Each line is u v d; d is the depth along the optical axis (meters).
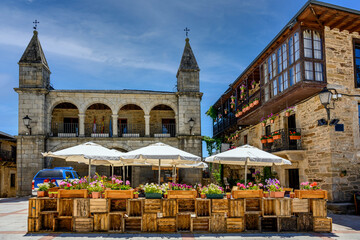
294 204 8.51
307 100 13.12
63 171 15.63
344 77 12.23
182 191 8.32
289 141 13.96
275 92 14.02
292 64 12.40
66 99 21.05
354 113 12.17
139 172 22.59
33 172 19.62
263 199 8.41
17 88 20.00
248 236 7.88
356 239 7.66
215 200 8.33
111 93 21.34
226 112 22.77
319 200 8.55
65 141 20.62
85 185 8.66
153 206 8.25
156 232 8.16
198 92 21.70
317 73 11.89
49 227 8.47
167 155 9.28
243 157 9.12
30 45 20.84
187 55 22.62
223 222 8.30
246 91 18.03
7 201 16.95
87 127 23.92
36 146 19.81
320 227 8.47
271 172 16.30
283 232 8.38
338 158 11.68
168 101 22.02
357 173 11.82
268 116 15.80
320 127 12.24
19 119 19.97
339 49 12.38
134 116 24.42
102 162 13.61
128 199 8.23
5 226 9.12
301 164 13.57
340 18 11.79
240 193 8.41
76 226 8.16
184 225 8.50
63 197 8.23
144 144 21.27
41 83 20.50
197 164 14.39
